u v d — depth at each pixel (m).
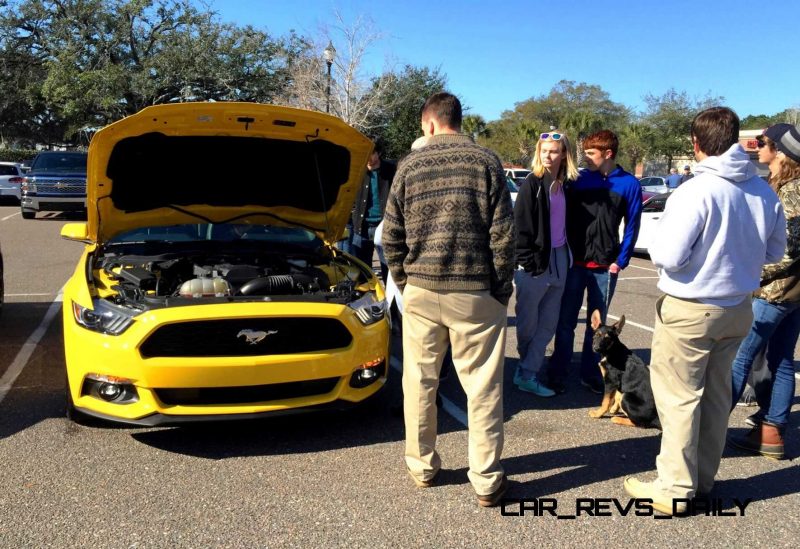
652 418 4.00
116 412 3.49
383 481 3.37
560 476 3.49
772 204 2.99
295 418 4.18
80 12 26.95
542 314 4.73
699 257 2.86
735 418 4.39
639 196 4.59
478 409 3.08
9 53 29.19
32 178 16.73
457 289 2.95
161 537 2.81
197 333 3.49
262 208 4.97
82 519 2.93
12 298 7.58
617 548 2.83
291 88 28.45
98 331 3.53
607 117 63.25
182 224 4.98
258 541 2.80
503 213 2.90
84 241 4.90
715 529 3.00
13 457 3.54
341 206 4.96
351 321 3.76
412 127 29.94
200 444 3.76
